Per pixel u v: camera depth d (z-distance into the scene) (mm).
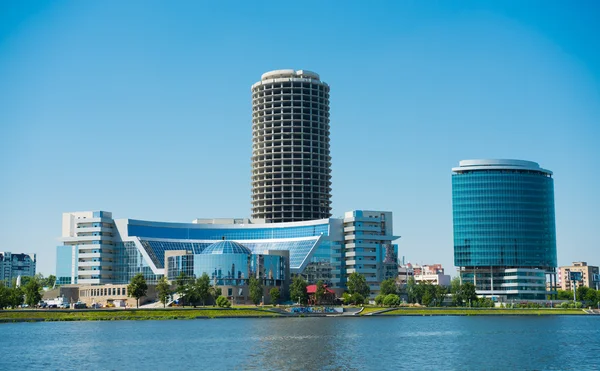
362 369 170125
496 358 188500
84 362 180250
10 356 190375
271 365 175125
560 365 178125
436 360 184125
